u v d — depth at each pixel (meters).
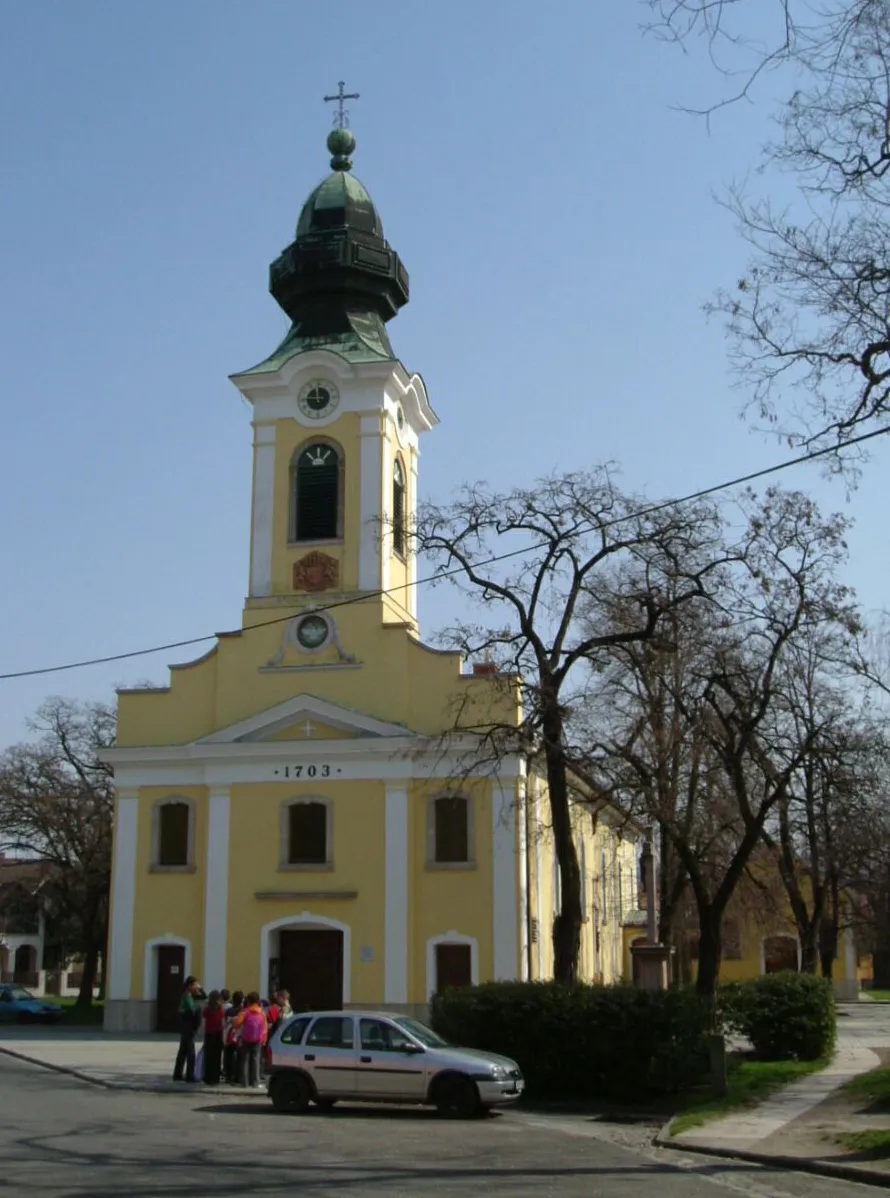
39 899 68.75
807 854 45.41
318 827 40.91
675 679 30.02
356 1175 15.05
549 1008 25.23
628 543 28.64
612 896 62.06
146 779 42.53
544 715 28.48
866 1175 15.94
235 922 40.56
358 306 47.38
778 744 30.81
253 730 41.56
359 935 39.69
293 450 44.62
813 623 28.70
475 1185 14.54
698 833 34.59
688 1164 17.20
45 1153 16.44
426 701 41.22
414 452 48.38
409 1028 23.28
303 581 43.31
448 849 40.09
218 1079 27.34
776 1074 27.44
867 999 74.56
